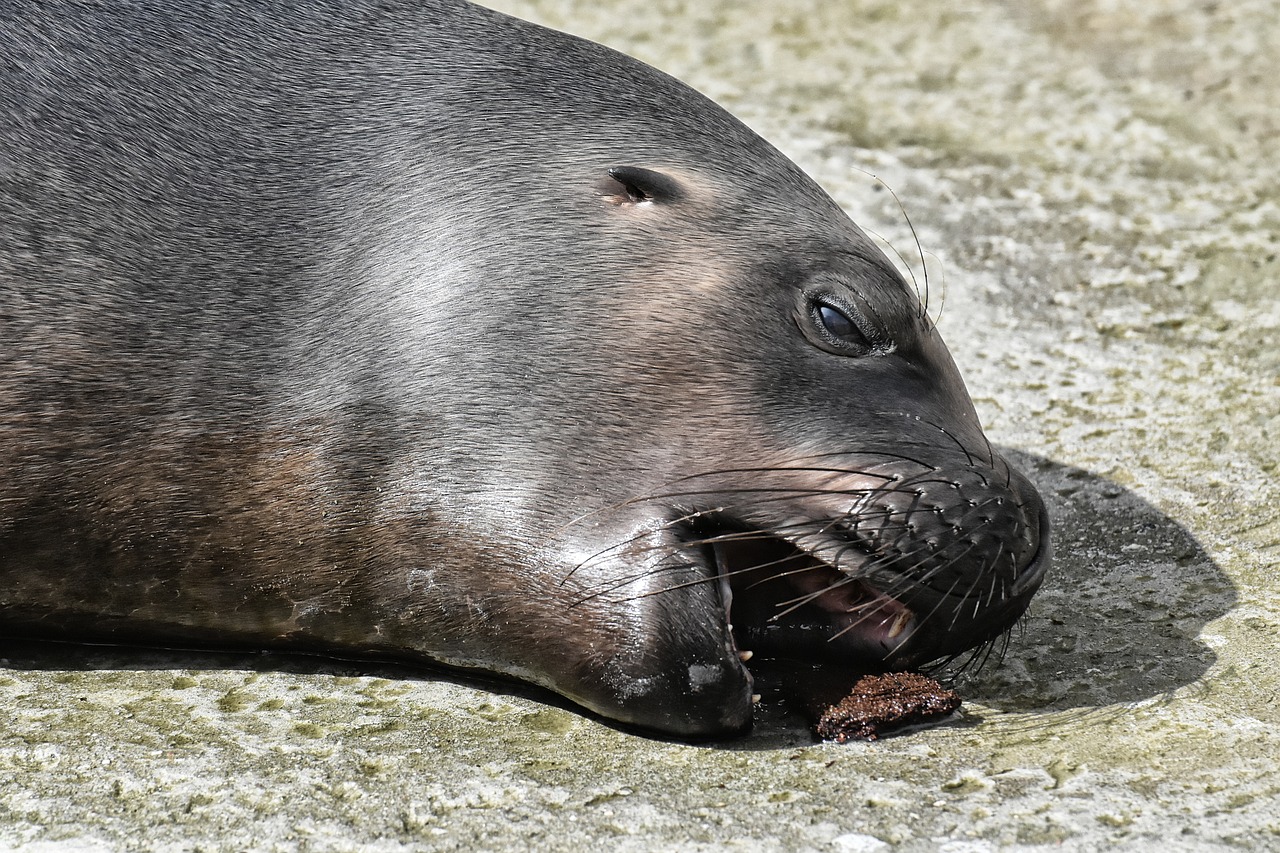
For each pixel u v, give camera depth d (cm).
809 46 3781
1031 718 1653
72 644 1839
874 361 1784
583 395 1691
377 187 1806
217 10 1898
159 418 1694
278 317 1733
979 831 1414
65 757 1568
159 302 1714
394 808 1483
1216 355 2594
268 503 1708
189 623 1784
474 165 1828
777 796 1493
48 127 1759
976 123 3409
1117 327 2689
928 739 1612
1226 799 1450
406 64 1914
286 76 1869
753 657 1728
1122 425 2392
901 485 1662
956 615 1667
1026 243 2950
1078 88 3541
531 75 1942
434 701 1712
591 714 1675
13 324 1686
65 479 1686
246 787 1519
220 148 1795
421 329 1720
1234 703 1648
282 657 1823
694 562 1608
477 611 1684
